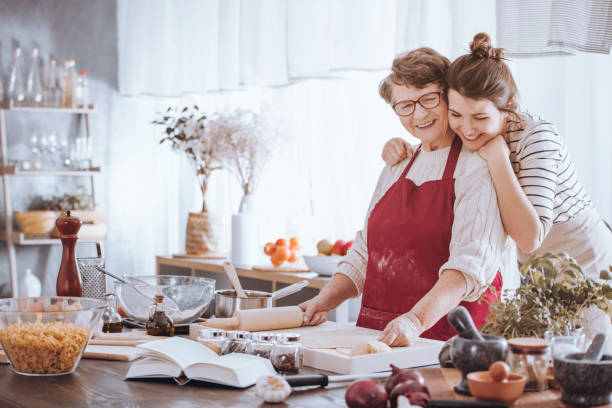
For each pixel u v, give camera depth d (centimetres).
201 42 435
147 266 498
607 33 238
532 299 132
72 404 116
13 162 451
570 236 199
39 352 133
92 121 482
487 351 108
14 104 433
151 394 121
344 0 340
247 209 363
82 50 477
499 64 167
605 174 266
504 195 166
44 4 462
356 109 353
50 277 470
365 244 199
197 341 156
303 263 341
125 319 196
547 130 181
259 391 116
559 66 271
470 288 159
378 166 348
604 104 265
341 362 135
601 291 130
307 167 380
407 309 178
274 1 387
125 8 489
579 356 109
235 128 351
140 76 466
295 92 386
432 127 181
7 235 439
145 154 497
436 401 101
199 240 383
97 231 449
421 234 176
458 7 282
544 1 247
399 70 176
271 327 170
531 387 111
